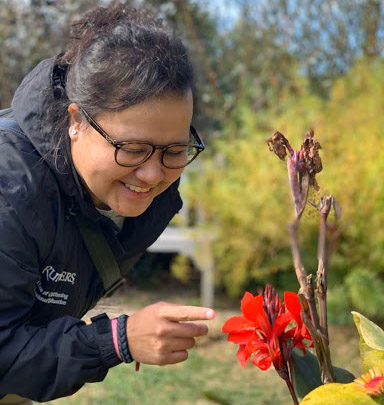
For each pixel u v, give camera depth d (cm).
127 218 188
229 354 525
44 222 156
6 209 151
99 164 147
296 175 116
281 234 562
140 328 140
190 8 906
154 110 141
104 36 151
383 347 120
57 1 698
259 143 596
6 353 149
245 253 585
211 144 739
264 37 800
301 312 119
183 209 637
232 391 449
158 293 705
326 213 118
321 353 119
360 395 107
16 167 154
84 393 446
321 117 577
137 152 144
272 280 602
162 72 142
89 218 167
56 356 146
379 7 754
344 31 788
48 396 152
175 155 149
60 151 155
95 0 695
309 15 795
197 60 820
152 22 158
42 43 689
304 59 799
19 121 160
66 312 179
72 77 153
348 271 551
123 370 493
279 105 657
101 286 188
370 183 533
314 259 559
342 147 554
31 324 175
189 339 138
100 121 145
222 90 834
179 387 459
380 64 632
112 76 143
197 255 611
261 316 125
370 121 577
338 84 624
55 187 158
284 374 126
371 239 537
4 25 677
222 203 588
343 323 558
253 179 576
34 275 155
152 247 645
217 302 663
